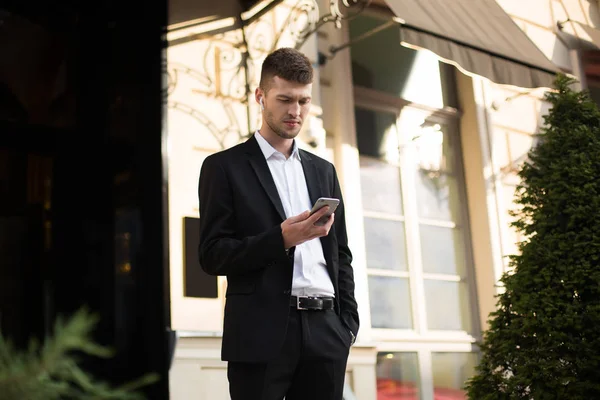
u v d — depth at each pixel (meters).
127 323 3.97
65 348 0.68
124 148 4.16
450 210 6.17
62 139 4.26
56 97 4.31
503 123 6.48
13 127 4.18
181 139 4.39
